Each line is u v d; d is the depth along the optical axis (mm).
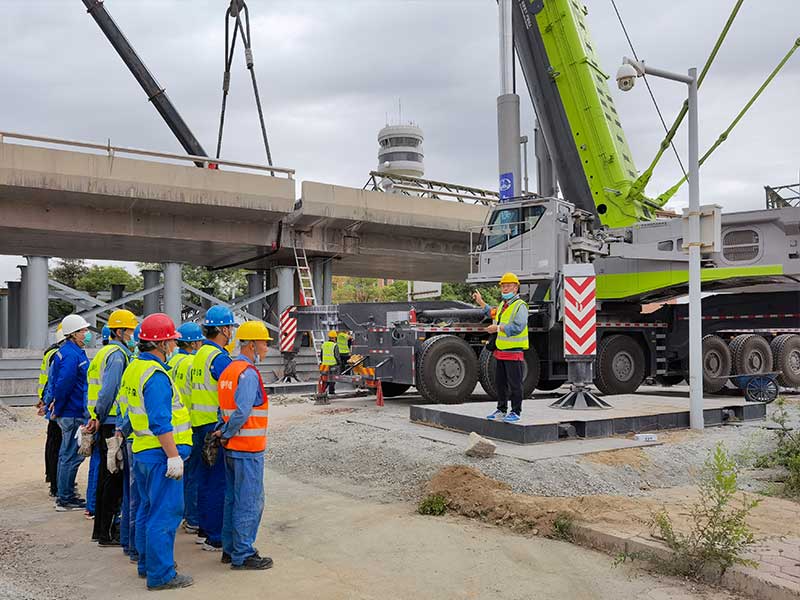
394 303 18500
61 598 5070
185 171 18359
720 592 5117
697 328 10664
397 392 17031
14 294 23250
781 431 9875
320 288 23266
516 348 9438
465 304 17531
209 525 6320
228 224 20469
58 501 7855
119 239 19547
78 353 7895
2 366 16953
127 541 6133
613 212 15594
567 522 6434
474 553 6055
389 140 75312
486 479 7621
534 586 5281
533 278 14258
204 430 6430
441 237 24203
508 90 15305
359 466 9250
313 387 19453
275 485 8844
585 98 15594
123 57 21453
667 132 13734
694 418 10625
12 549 6344
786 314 16328
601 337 15227
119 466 5867
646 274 15227
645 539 5875
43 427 14266
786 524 6465
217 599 5031
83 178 17000
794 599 4730
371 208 21688
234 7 22547
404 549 6191
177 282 22047
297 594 5125
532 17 15828
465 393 14109
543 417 9836
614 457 8531
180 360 6746
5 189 16578
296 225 21562
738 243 15164
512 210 14719
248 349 5910
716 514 5719
